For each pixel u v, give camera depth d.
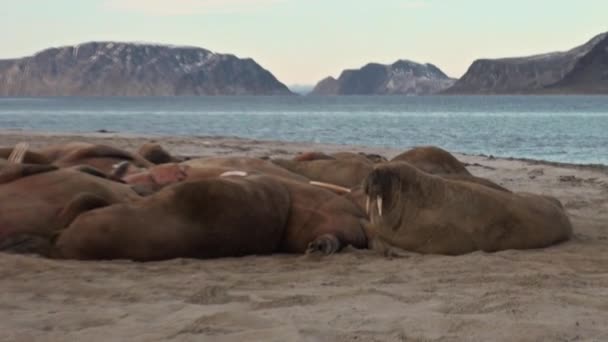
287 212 15.02
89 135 55.09
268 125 97.44
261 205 14.37
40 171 14.37
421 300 9.80
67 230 12.90
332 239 14.45
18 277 10.92
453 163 21.16
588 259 13.52
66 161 19.25
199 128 86.62
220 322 8.55
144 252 12.88
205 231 13.49
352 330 8.32
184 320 8.77
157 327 8.50
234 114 154.75
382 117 137.00
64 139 48.44
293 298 9.86
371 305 9.50
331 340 7.98
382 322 8.66
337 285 10.98
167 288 10.58
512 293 10.02
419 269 12.35
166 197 13.49
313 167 21.02
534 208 15.48
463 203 15.05
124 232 12.83
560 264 12.94
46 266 11.71
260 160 19.41
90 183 14.45
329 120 119.06
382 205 14.95
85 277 11.13
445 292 10.29
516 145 60.56
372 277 11.65
